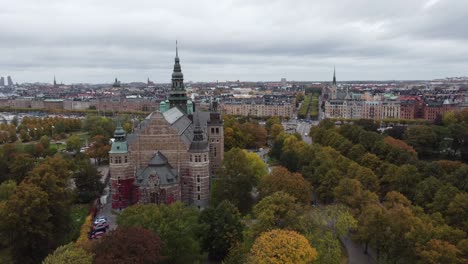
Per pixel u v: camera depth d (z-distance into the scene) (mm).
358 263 115938
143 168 166125
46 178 132750
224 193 157875
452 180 150125
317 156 192125
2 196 148750
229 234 116750
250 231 111125
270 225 109375
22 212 116750
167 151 166250
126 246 90500
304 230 105438
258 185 167375
